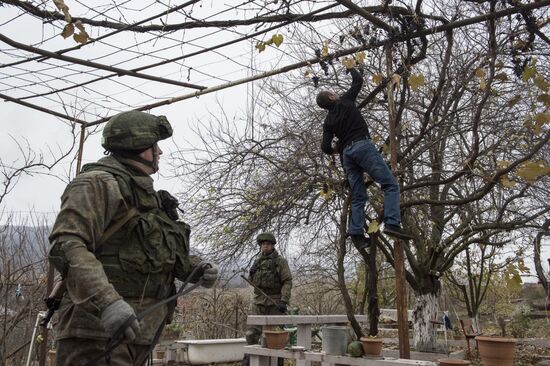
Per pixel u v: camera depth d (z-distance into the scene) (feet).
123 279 7.41
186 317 43.32
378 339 13.96
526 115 20.77
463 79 19.80
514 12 13.69
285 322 18.30
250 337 23.38
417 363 12.64
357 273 47.91
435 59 22.80
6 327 24.88
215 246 28.55
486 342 11.55
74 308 7.19
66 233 6.79
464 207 25.98
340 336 14.76
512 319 52.54
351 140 14.99
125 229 7.50
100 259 7.32
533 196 24.23
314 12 14.37
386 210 14.14
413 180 24.62
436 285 30.32
